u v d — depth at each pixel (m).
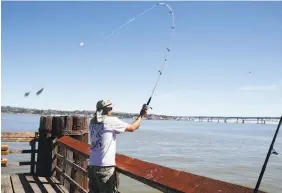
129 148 41.72
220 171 23.94
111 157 3.31
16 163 7.32
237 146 52.66
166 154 34.88
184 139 68.50
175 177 2.72
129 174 3.24
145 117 3.45
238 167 26.27
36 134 7.44
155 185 2.81
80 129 7.18
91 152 3.41
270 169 25.80
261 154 39.03
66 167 6.23
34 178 7.07
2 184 6.50
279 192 16.83
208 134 100.81
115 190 3.43
